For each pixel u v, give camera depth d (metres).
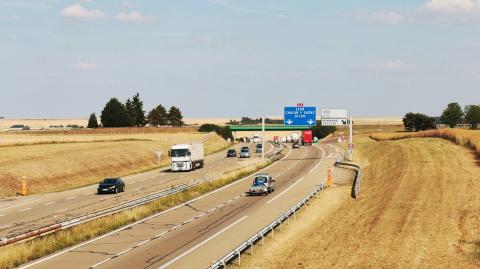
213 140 145.62
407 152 83.81
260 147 122.44
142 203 44.81
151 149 106.44
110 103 166.88
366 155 103.00
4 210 46.94
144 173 82.12
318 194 52.50
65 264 27.14
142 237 34.12
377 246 29.70
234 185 63.25
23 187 58.25
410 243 29.86
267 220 39.69
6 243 28.78
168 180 69.44
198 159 86.38
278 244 31.88
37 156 78.62
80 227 35.16
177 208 46.66
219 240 32.91
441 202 41.09
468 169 56.88
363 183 59.66
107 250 30.44
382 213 39.00
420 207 39.88
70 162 77.62
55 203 50.59
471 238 30.16
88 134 149.38
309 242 32.09
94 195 56.31
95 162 82.38
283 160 98.38
